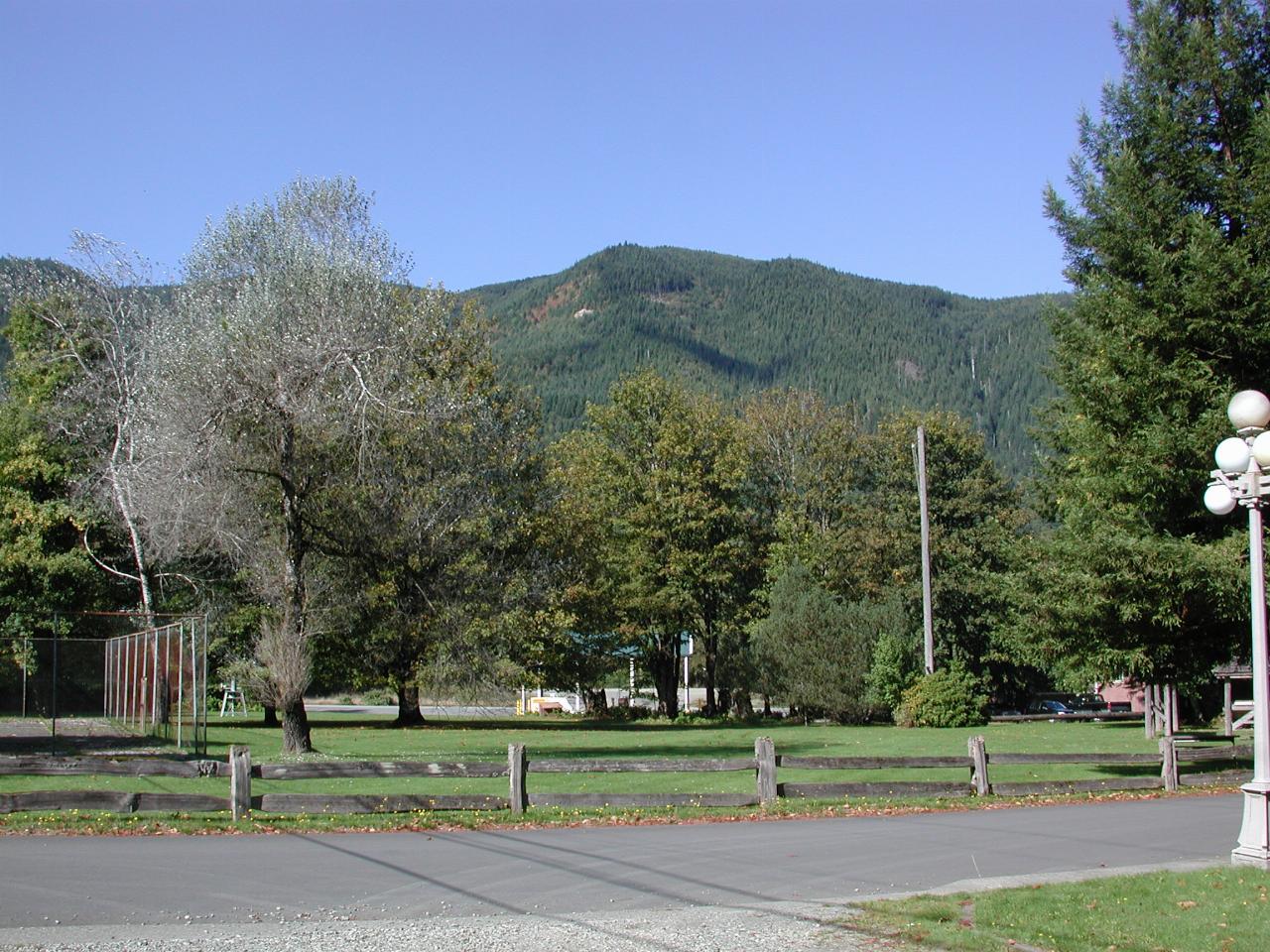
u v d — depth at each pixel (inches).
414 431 1055.0
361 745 1139.9
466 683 1172.5
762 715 2142.0
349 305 1009.5
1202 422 772.0
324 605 1041.5
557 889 423.5
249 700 1889.8
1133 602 786.2
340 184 1121.4
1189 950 335.6
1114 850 522.3
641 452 2181.3
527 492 1637.6
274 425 960.9
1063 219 880.3
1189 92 852.6
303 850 492.4
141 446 1062.4
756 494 2480.3
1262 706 469.7
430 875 443.5
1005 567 2082.9
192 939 339.9
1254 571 477.7
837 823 605.6
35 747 1040.8
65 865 448.5
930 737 1284.4
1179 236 820.0
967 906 393.7
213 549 1088.2
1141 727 1628.9
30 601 1562.5
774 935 356.8
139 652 1240.8
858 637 1689.2
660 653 2220.7
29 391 1651.1
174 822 547.8
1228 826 603.5
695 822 600.1
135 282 1425.9
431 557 1076.5
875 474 2281.0
